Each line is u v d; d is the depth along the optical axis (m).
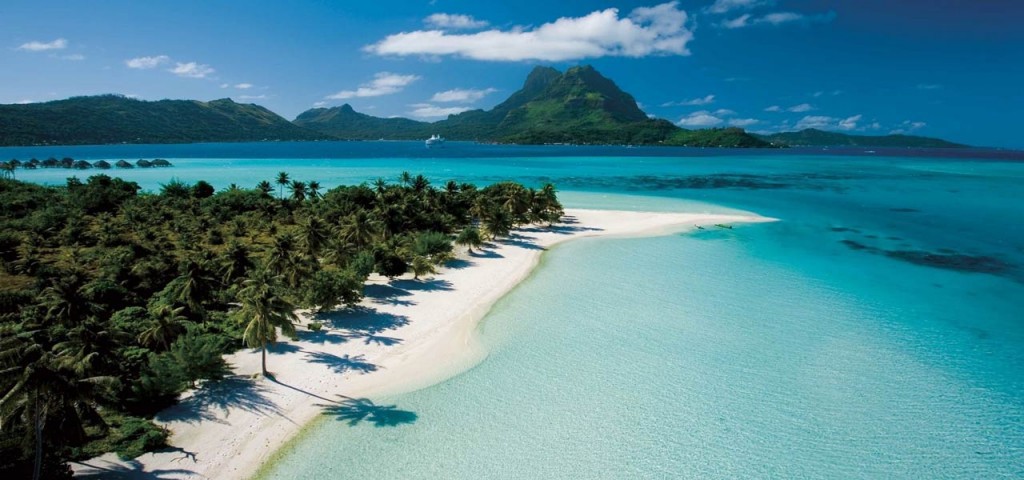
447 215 105.44
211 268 64.06
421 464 34.88
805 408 41.88
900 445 37.56
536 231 106.81
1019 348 52.88
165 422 37.78
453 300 64.75
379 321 57.41
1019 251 92.81
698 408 41.69
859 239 102.00
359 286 59.53
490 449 36.50
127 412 38.06
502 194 119.19
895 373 47.59
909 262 84.88
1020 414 41.41
